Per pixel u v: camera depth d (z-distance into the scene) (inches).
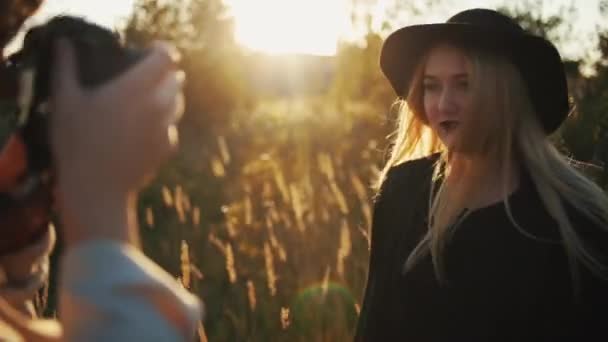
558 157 72.1
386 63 82.1
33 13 28.7
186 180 263.0
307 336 126.6
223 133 450.6
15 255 30.5
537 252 67.4
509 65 71.7
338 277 148.7
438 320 71.7
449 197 74.1
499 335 67.9
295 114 477.4
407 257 78.5
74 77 23.2
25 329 24.4
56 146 22.5
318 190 208.7
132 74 22.7
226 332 135.3
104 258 21.8
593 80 192.1
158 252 183.2
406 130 89.5
